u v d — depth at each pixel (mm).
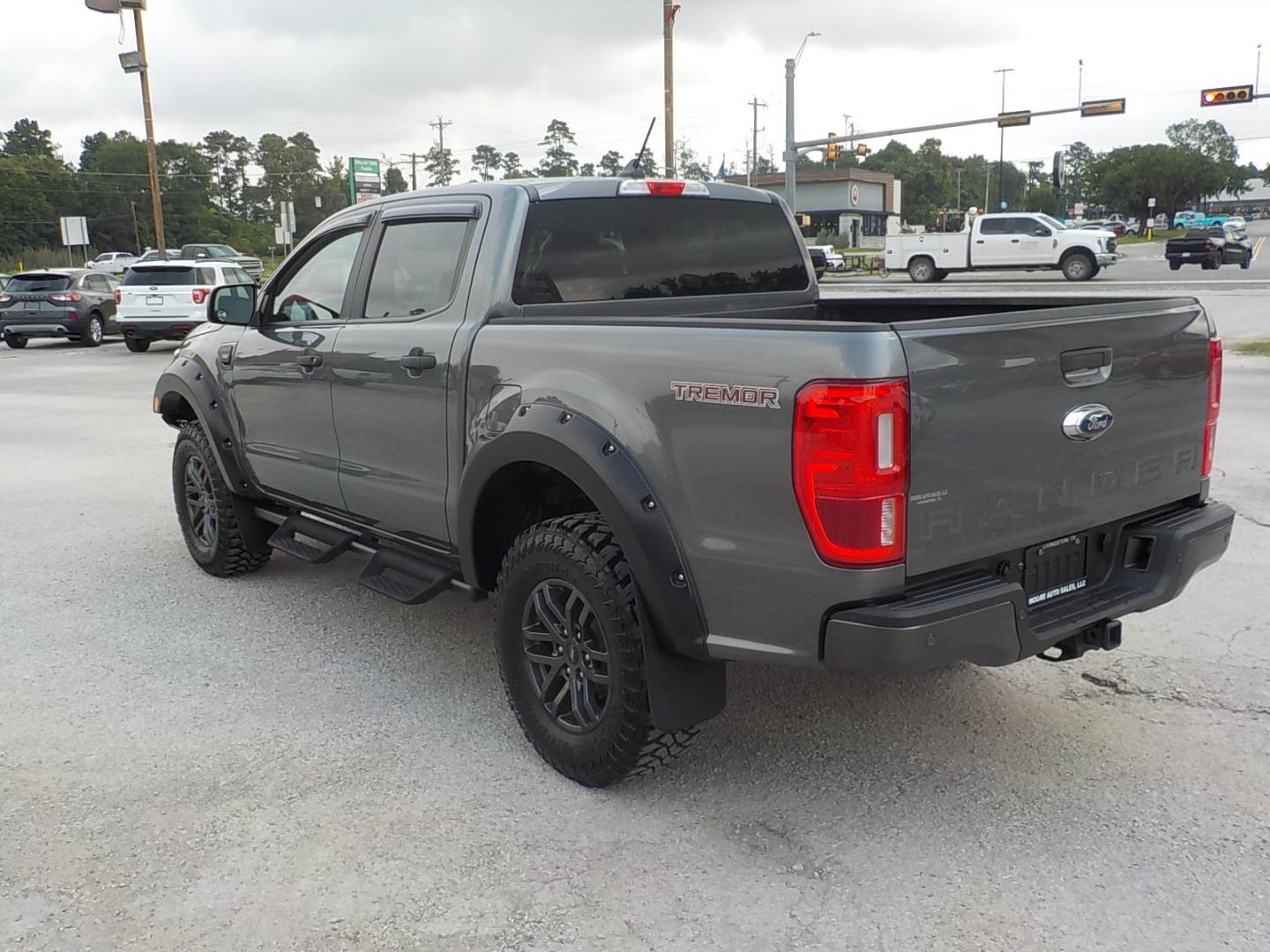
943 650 2768
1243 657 4430
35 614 5250
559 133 105625
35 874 3004
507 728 3938
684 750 3365
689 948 2662
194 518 5883
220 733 3900
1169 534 3369
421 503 4113
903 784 3461
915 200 144000
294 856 3088
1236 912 2754
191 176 129750
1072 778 3473
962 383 2787
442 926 2760
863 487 2670
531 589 3510
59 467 9125
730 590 2988
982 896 2850
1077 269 32406
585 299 4016
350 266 4500
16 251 108938
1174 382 3432
